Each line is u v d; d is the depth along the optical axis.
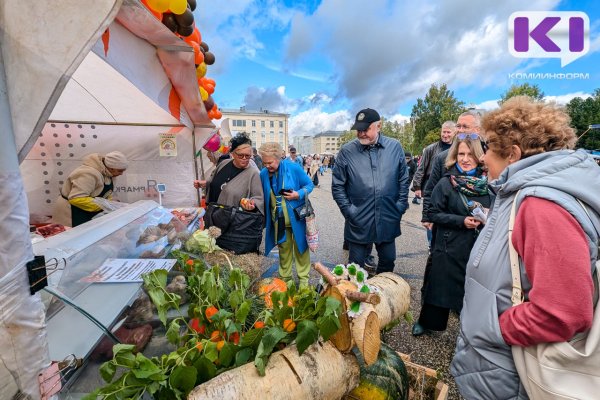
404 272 3.99
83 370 0.94
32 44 0.72
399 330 2.60
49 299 0.96
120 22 1.31
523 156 1.14
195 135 4.00
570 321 0.86
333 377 1.02
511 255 1.05
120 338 1.09
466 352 1.19
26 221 0.74
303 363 0.99
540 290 0.91
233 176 2.90
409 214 8.05
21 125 0.73
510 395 1.07
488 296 1.11
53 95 0.74
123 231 1.70
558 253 0.89
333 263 4.30
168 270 1.48
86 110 3.59
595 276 0.91
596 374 0.88
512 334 0.99
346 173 3.00
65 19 0.73
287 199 2.88
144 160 3.93
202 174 5.41
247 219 2.67
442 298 2.26
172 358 0.95
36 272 0.76
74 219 2.78
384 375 1.34
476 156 2.14
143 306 1.25
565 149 1.08
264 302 1.48
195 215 3.32
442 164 2.81
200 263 1.58
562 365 0.91
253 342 1.03
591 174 0.97
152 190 4.02
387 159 2.87
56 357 0.88
